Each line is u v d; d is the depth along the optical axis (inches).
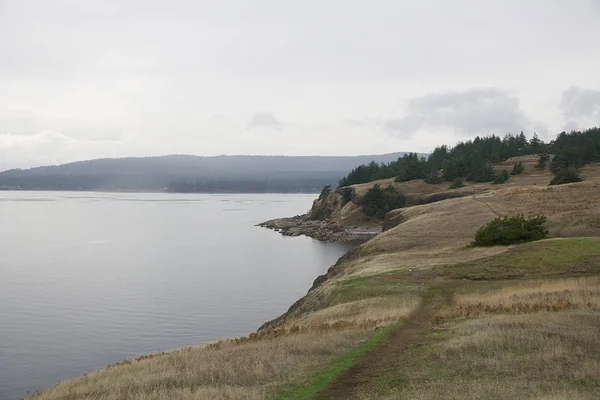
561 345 689.0
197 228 5969.5
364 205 6003.9
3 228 5669.3
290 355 791.1
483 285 1425.9
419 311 1190.3
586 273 1429.6
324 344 846.5
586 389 536.4
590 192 2999.5
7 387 1280.8
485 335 774.5
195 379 697.0
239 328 1827.0
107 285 2559.1
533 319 863.1
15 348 1581.0
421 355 739.4
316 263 3398.1
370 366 716.7
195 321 1913.1
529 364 629.6
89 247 4084.6
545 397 495.2
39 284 2556.6
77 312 2017.7
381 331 939.3
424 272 1679.4
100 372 882.1
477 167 6082.7
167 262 3353.8
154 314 2004.2
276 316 2003.0
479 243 2110.0
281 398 590.9
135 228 5871.1
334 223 5994.1
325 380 652.7
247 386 653.3
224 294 2393.0
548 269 1508.4
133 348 1592.0
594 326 782.5
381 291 1487.5
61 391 750.5
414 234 2657.5
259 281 2736.2
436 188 6038.4
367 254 2497.5
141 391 653.9
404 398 546.6
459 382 587.2
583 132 7377.0
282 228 5905.5
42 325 1833.2
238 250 4045.3
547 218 2458.2
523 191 3422.7
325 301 1608.0
